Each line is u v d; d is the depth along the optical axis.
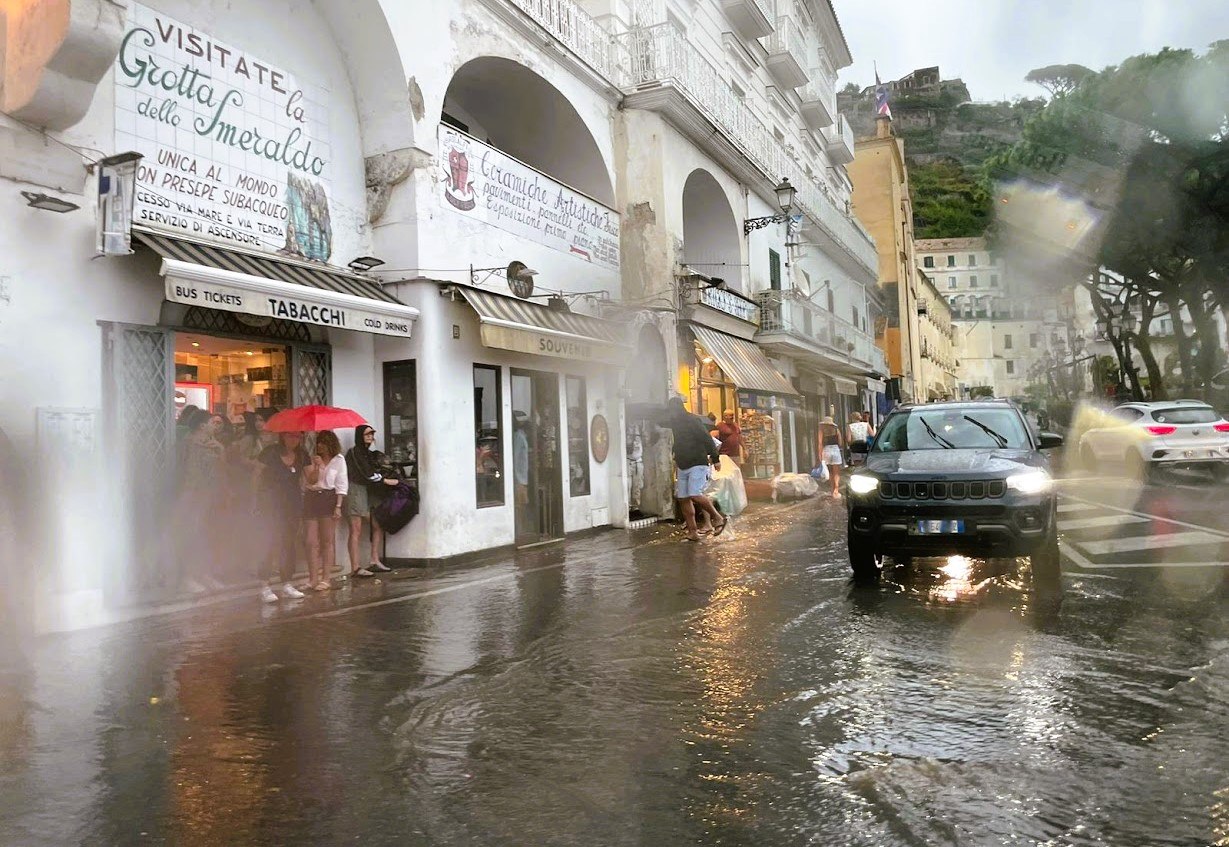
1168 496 13.93
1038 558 7.07
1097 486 16.36
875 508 7.36
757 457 20.70
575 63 13.61
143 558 7.23
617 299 14.84
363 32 9.69
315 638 6.17
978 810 3.04
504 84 12.98
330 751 3.82
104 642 6.11
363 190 10.15
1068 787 3.22
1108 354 62.62
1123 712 4.04
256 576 8.30
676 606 6.97
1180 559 8.13
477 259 11.03
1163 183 27.64
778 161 22.03
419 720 4.23
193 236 7.94
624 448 13.96
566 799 3.24
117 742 3.97
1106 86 27.86
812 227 25.91
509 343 10.30
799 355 23.56
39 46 6.18
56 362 6.64
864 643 5.52
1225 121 25.75
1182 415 16.56
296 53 9.28
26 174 6.43
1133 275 32.44
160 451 7.41
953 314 105.75
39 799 3.32
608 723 4.13
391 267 9.99
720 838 2.88
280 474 8.34
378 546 9.66
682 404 11.66
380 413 10.09
